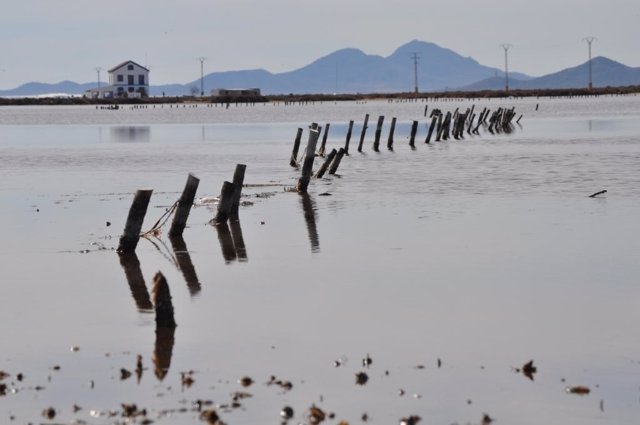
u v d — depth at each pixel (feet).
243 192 252.01
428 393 97.25
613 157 336.90
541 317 124.06
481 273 149.28
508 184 261.24
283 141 499.10
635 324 120.16
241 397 96.12
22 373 104.22
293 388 98.78
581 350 110.11
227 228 193.36
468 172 295.07
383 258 161.68
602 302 130.93
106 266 158.92
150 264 160.35
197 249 172.55
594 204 218.79
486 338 115.24
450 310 127.95
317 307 130.11
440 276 147.64
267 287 142.20
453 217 203.41
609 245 169.68
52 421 90.33
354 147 432.25
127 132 638.12
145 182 285.43
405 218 203.10
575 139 451.12
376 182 271.69
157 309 120.47
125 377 102.53
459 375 102.37
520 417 91.09
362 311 127.85
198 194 252.01
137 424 89.30
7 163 358.64
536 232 183.52
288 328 120.16
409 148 417.69
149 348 112.57
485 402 94.79
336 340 114.93
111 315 127.65
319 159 368.27
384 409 93.09
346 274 149.89
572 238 176.86
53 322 124.47
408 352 110.22
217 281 146.51
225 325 121.70
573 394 96.68
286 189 255.91
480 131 561.02
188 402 94.94
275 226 195.11
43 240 183.52
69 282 147.64
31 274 153.38
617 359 106.83
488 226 191.01
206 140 519.19
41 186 275.39
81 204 234.79
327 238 180.75
